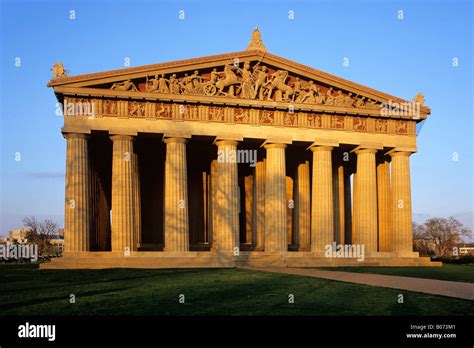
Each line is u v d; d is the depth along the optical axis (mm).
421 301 27484
